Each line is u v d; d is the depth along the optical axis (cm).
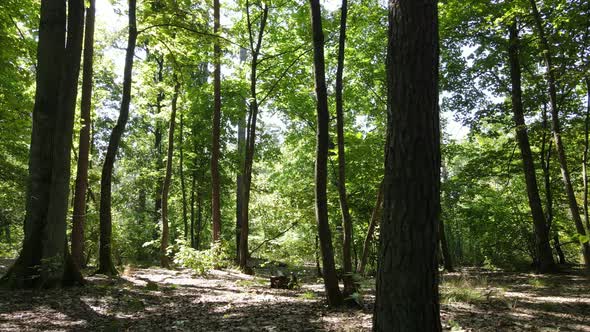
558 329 596
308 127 2211
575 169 1891
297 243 1711
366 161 1617
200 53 1689
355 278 753
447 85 1770
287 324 609
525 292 1060
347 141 1633
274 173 2662
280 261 1767
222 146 2450
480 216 2088
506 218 2014
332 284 752
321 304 774
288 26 1744
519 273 1653
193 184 2483
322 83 742
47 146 877
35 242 858
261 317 661
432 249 366
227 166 2516
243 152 2475
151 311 711
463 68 1773
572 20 1088
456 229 2872
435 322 363
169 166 1772
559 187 1991
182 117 2317
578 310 773
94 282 971
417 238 362
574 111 1680
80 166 1248
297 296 904
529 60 1698
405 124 372
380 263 380
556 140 1188
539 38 1341
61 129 877
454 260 2872
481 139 2606
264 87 1767
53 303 715
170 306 758
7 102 1138
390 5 398
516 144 1830
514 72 1666
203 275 1317
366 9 1470
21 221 2405
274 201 1853
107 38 1722
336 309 718
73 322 611
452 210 2452
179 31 1254
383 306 371
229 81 1966
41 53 883
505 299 894
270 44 1806
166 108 1917
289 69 1750
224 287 1046
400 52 382
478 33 1688
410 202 364
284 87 1756
